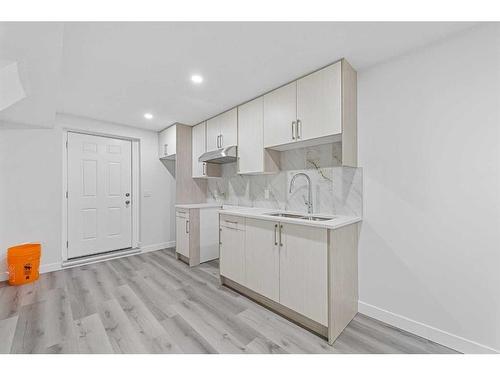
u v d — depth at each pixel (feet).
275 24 4.95
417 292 5.84
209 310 6.95
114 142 12.40
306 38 5.41
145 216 13.15
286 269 6.38
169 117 11.12
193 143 12.55
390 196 6.27
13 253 8.64
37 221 9.74
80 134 11.31
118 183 12.53
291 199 8.85
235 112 9.66
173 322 6.32
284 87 7.63
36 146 9.74
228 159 10.46
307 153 8.30
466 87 5.16
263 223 7.01
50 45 4.27
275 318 6.54
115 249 12.39
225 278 8.73
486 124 4.94
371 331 5.98
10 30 3.84
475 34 5.05
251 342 5.53
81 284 8.74
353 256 6.64
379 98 6.48
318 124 6.65
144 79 7.35
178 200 12.17
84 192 11.41
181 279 9.29
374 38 5.41
